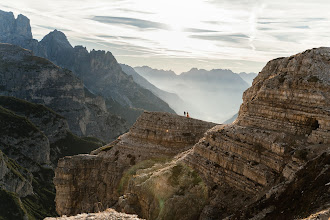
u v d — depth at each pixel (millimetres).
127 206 52031
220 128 52469
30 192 198500
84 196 77000
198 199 45938
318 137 39156
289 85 45625
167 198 47500
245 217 36281
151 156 74188
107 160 78688
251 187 41438
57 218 32562
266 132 44062
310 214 27297
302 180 33812
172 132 76688
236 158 45281
